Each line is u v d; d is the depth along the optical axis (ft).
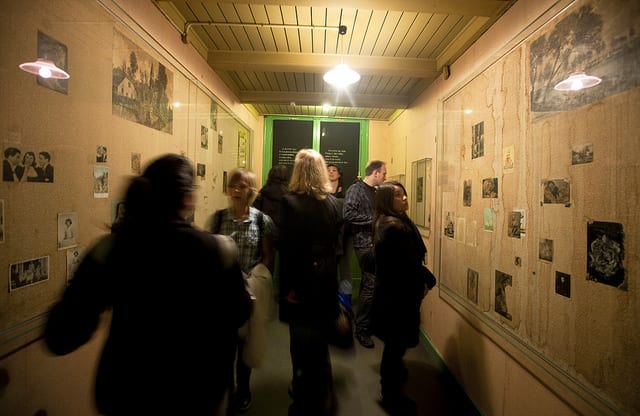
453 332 7.73
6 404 3.10
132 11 5.05
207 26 7.47
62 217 3.70
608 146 3.41
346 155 16.28
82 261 2.82
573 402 3.90
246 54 8.77
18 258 3.17
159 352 2.81
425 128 10.42
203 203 8.38
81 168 3.98
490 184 6.02
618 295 3.28
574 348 3.89
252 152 14.85
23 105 3.18
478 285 6.47
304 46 8.48
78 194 3.94
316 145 16.24
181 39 7.02
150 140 5.63
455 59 8.04
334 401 6.90
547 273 4.41
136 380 2.80
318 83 11.46
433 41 7.95
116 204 4.66
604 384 3.44
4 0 2.96
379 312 6.32
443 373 8.25
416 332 6.33
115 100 4.63
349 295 6.47
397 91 11.89
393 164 15.11
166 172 3.00
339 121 16.31
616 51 3.31
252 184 6.20
